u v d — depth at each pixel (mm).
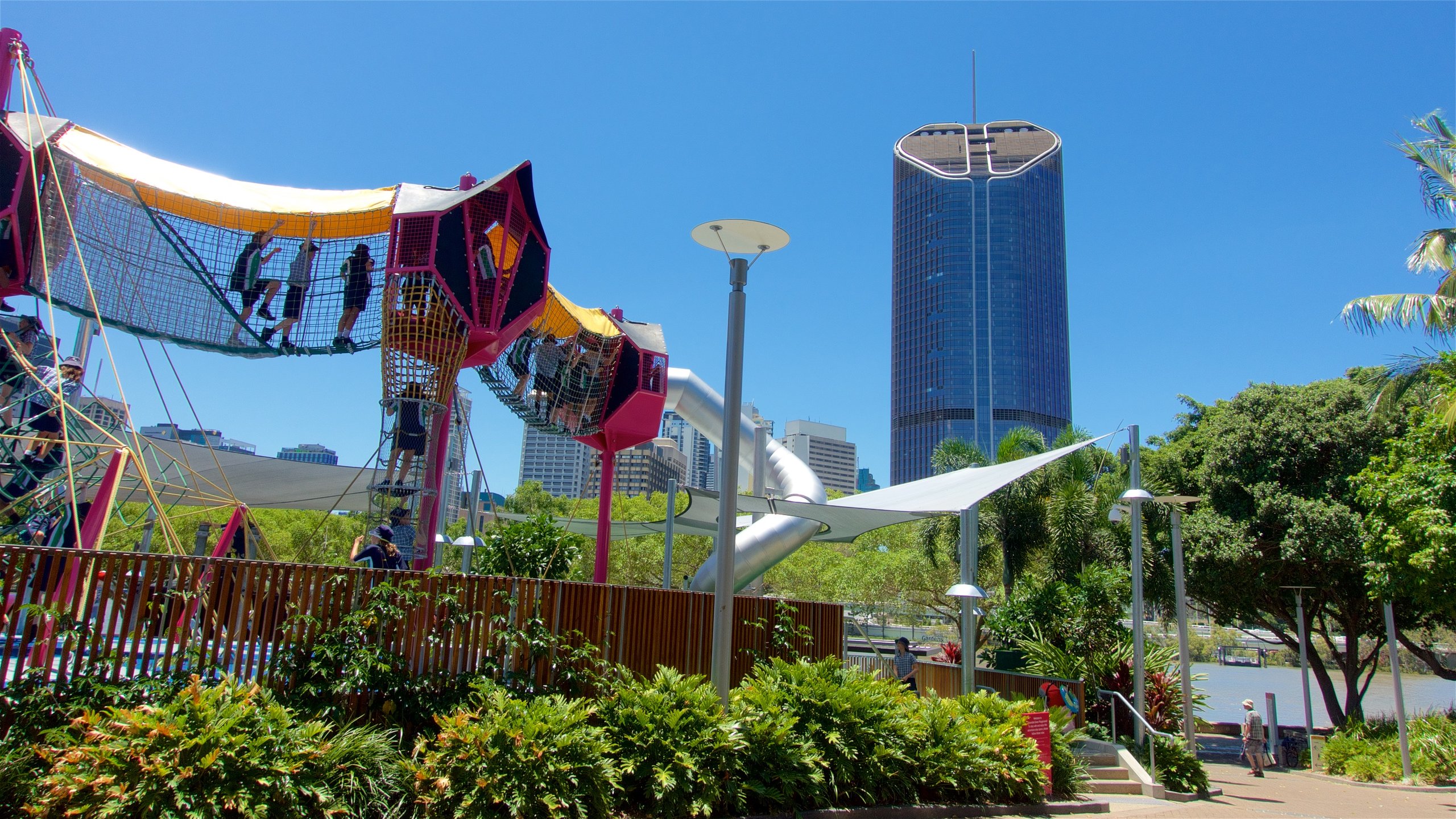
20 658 6020
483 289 13625
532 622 8203
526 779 6598
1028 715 10602
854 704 8961
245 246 12797
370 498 12398
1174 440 33594
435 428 12859
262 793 5672
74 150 11039
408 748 7074
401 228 12625
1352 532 23141
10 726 5863
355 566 7832
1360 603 26656
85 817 5324
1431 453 16234
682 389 20844
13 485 10812
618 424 18422
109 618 7336
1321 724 37219
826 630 11383
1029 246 175750
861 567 39188
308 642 7219
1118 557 25766
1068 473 26062
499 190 13812
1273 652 87312
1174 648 18031
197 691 6004
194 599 6738
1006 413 164750
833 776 8391
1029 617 17953
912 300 180250
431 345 12680
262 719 6109
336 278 13367
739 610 10508
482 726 6777
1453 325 17297
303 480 17594
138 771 5469
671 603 9711
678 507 19188
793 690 8945
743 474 21797
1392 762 17125
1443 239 17500
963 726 9906
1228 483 26125
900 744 9125
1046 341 171875
